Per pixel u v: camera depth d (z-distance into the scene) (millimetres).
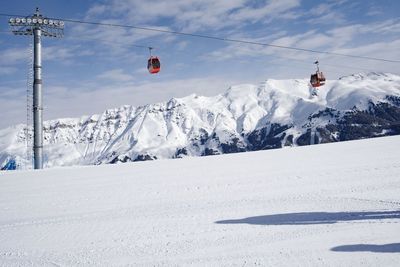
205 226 11477
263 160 30188
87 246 10555
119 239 10914
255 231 10539
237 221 11742
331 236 9555
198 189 18328
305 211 12289
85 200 17641
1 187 24688
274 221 11398
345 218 11062
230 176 22000
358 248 8562
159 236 10844
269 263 8203
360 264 7715
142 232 11422
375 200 12977
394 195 13469
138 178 24484
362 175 18047
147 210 14422
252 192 16234
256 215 12297
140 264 8828
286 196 14797
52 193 20531
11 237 12219
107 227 12383
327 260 8055
